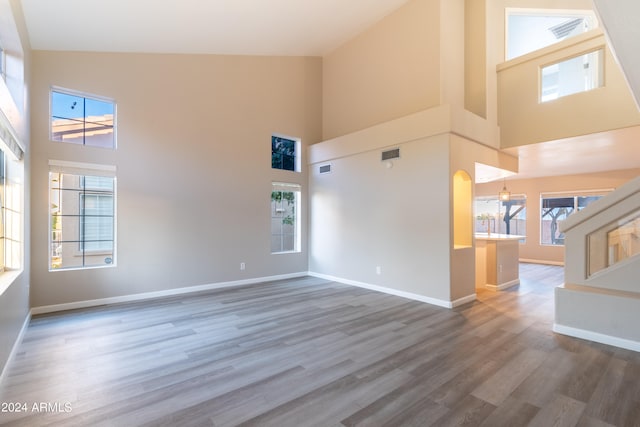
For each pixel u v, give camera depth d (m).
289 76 6.63
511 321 3.80
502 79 5.39
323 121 7.12
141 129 4.84
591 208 3.27
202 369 2.60
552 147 5.30
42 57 4.09
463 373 2.51
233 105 5.82
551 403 2.09
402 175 4.99
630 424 1.88
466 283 4.66
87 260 4.55
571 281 3.41
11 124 2.56
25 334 3.36
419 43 5.13
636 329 2.91
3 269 3.23
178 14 4.09
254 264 6.07
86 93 4.41
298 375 2.49
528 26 6.54
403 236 4.97
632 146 5.23
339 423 1.90
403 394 2.21
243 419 1.94
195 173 5.35
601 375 2.47
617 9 1.77
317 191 6.70
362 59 6.16
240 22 4.73
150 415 1.98
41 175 4.04
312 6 4.78
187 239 5.25
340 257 6.15
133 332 3.44
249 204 6.00
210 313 4.13
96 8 3.57
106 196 4.71
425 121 4.61
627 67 2.42
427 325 3.66
